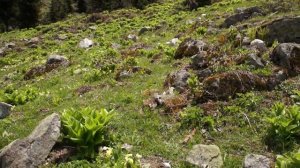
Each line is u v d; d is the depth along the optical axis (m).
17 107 15.47
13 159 9.05
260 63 13.31
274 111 10.25
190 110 11.32
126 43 27.53
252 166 8.46
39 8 69.12
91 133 9.65
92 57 23.73
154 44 24.92
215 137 10.26
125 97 13.62
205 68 14.52
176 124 10.99
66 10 67.31
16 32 55.38
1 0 68.38
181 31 27.14
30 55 33.72
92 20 48.09
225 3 34.41
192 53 17.64
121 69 17.34
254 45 15.47
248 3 31.22
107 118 10.27
